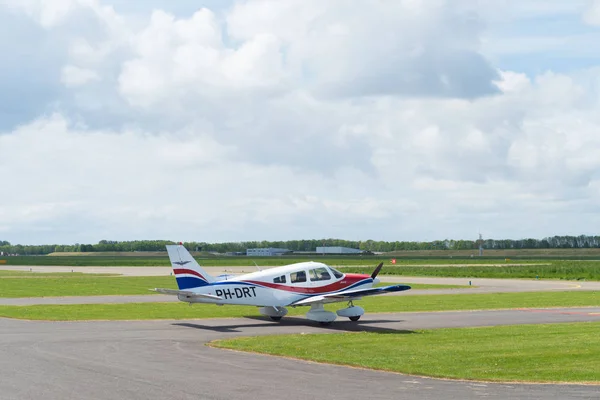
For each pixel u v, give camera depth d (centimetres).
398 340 2283
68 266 11869
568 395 1377
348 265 11669
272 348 2055
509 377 1584
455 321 2972
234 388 1402
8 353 1884
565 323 2864
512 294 4766
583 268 9512
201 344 2148
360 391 1396
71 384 1417
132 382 1448
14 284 5716
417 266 11444
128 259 18012
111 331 2500
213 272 8394
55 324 2728
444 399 1327
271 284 2920
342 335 2434
